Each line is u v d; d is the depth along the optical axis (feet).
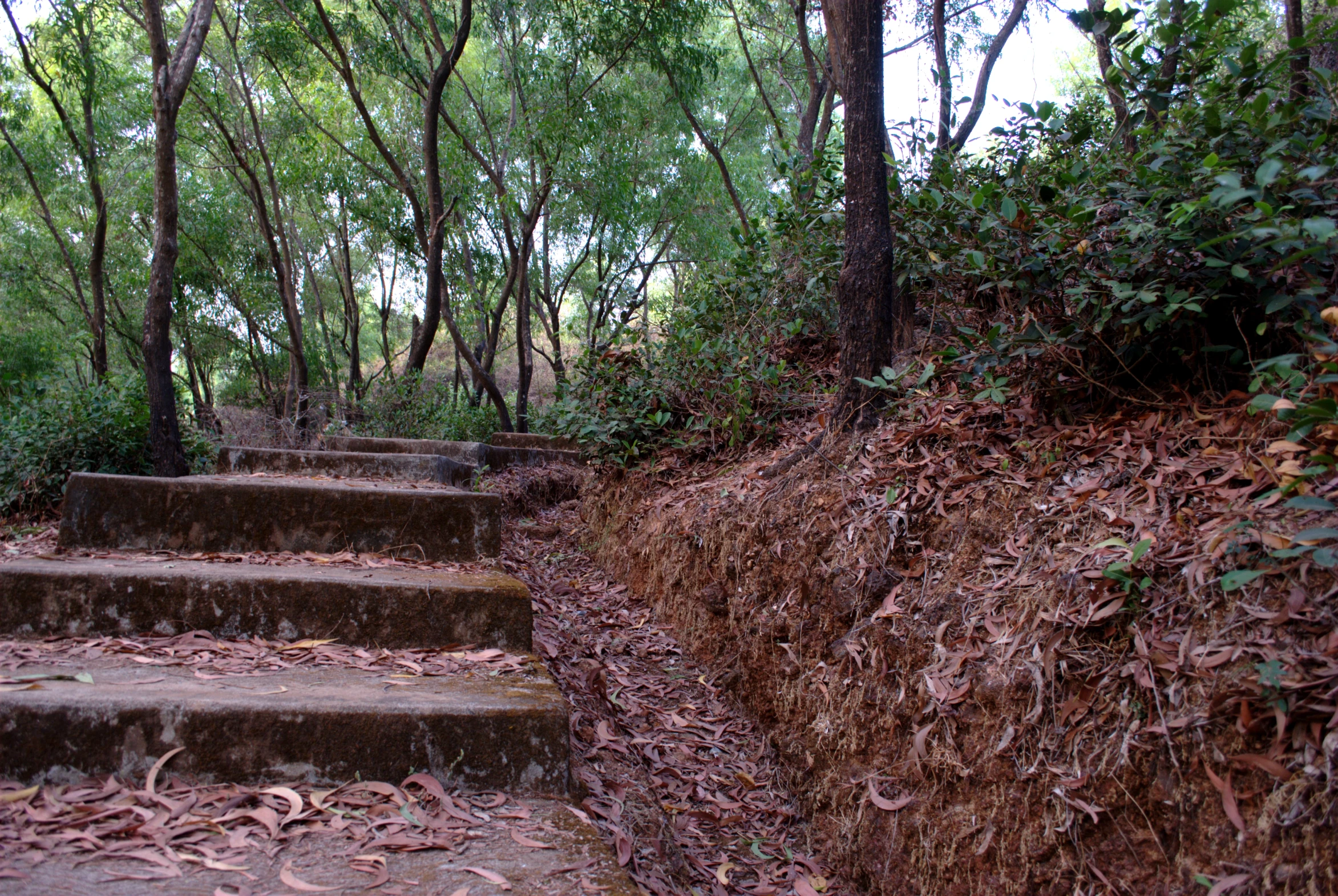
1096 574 6.80
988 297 10.55
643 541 14.87
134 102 38.27
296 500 11.11
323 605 8.98
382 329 56.13
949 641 7.84
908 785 7.73
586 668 11.18
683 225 46.47
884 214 11.19
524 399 41.11
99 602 8.52
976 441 9.37
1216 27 8.96
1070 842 6.14
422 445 21.20
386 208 39.86
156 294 16.15
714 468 14.71
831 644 9.42
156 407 16.25
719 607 11.87
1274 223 6.47
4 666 7.31
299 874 5.27
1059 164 11.47
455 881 5.39
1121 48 9.22
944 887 7.02
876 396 11.01
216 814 5.98
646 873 6.79
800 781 9.28
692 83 32.96
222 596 8.78
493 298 46.34
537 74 35.68
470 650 9.14
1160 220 7.88
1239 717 5.45
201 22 16.88
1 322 54.19
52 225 37.45
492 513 11.69
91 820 5.65
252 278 50.55
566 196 43.01
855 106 11.14
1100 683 6.37
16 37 27.84
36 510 15.80
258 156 43.78
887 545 9.16
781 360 15.15
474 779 6.90
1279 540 5.88
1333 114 7.59
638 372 16.53
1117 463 7.89
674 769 9.54
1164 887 5.55
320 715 6.65
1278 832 5.01
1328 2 8.34
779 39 36.40
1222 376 8.03
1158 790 5.74
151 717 6.39
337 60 36.63
